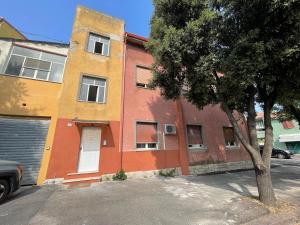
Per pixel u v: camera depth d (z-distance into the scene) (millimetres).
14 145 8172
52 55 10203
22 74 9312
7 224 4234
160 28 7234
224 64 5852
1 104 8391
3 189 5625
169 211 5207
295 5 4859
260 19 5754
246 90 6961
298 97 7891
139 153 10438
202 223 4496
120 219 4648
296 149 28453
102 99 10453
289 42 5398
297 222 4688
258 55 5289
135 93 11445
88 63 10523
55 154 8531
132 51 12359
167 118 12109
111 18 12336
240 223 4562
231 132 14961
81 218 4633
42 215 4738
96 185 8023
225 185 8477
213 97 7523
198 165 11930
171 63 6727
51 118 9094
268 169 6016
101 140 9742
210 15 6043
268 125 6516
